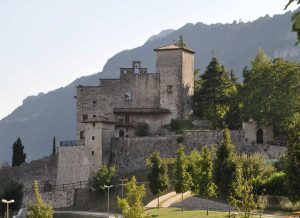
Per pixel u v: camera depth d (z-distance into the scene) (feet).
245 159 308.19
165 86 433.48
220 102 427.74
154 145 398.01
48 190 407.64
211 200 298.56
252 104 391.04
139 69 440.45
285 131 375.04
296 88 382.42
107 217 309.63
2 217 385.09
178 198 323.98
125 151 400.06
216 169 238.68
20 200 394.32
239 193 167.43
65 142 414.41
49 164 411.95
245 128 385.29
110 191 375.66
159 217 249.75
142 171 392.27
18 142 471.62
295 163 177.58
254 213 225.56
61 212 362.33
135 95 434.71
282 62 401.08
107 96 434.30
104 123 398.42
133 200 188.34
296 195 177.68
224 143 239.91
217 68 434.71
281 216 214.28
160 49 437.58
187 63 442.50
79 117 434.71
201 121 430.61
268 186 268.62
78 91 436.76
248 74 419.95
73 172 399.44
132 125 424.05
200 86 453.17
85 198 382.83
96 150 394.73
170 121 430.61
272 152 371.76
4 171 424.46
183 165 290.35
